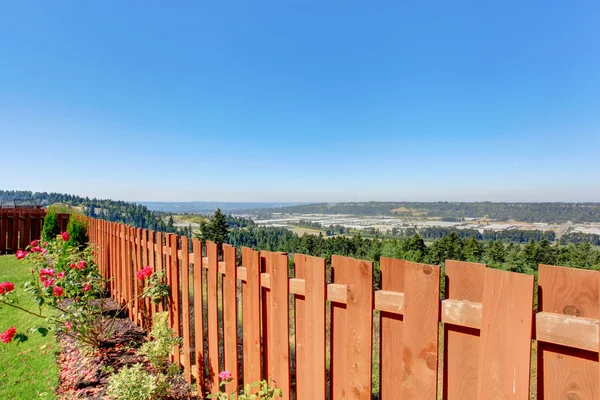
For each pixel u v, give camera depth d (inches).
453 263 47.8
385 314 55.4
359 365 57.8
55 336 134.9
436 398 48.6
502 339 42.9
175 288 115.3
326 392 64.4
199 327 99.7
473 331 46.4
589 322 37.4
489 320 43.9
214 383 94.0
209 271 95.0
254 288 78.5
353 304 58.3
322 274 62.7
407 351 51.8
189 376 104.7
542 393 41.5
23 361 117.1
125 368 93.2
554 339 39.6
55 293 119.6
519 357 41.7
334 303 62.7
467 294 46.7
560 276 40.1
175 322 115.4
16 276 230.2
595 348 37.0
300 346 69.0
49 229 335.9
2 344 129.0
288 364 71.2
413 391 51.3
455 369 48.1
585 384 38.7
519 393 41.6
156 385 92.0
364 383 57.0
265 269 77.4
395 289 54.2
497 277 43.4
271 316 75.5
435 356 48.7
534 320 40.9
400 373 53.6
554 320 39.6
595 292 37.8
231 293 86.6
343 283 60.6
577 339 38.1
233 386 87.9
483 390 44.6
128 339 133.2
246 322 82.4
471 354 46.6
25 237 371.2
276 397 73.9
